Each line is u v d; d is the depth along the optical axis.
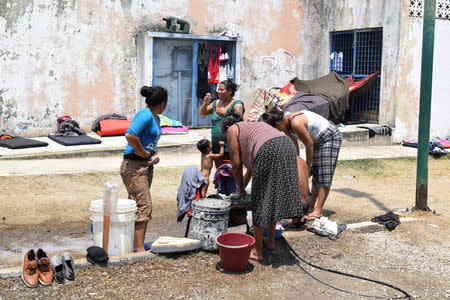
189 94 13.05
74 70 11.67
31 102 11.27
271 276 4.60
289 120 5.76
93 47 11.83
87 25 11.69
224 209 4.95
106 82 12.10
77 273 4.39
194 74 12.95
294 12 14.33
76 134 11.34
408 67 12.52
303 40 14.58
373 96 13.46
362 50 13.58
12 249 5.28
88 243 5.56
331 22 14.34
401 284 4.57
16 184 7.57
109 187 4.54
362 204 7.59
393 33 12.33
